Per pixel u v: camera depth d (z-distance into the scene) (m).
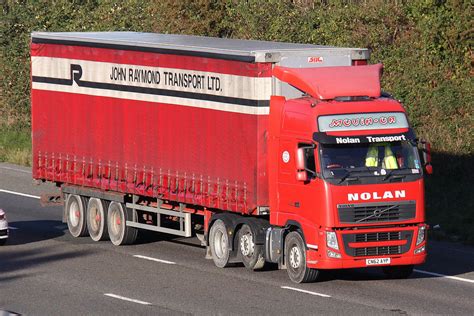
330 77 32.41
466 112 52.47
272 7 61.34
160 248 39.06
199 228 38.81
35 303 29.19
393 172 31.56
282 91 33.06
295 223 32.00
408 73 54.16
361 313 27.69
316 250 31.23
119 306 28.70
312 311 27.94
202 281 32.47
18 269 34.72
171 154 36.94
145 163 38.19
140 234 42.44
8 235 39.75
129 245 39.81
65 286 31.67
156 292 30.67
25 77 72.88
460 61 54.00
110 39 39.88
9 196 53.00
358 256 31.30
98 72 40.31
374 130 31.70
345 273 34.16
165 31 66.94
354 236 31.19
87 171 41.06
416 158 32.00
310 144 31.45
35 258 36.91
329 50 34.06
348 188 31.12
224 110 34.34
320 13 59.19
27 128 72.69
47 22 73.94
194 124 35.75
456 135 51.69
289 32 59.56
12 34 74.12
